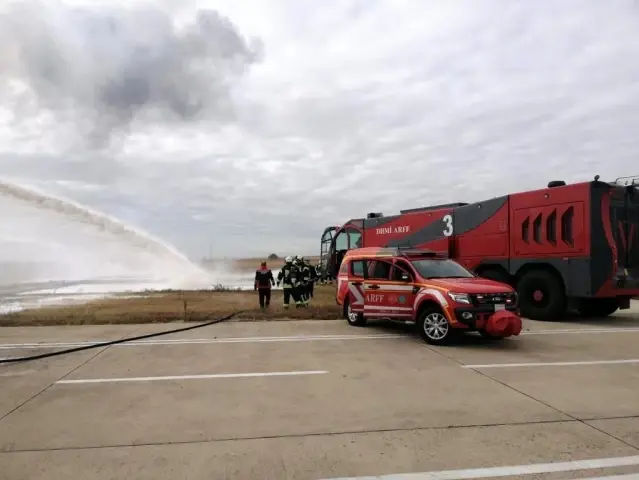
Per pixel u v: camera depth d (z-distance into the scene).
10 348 9.35
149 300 19.22
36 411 5.50
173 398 6.00
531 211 13.84
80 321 12.72
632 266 13.04
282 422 5.10
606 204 12.55
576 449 4.32
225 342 9.95
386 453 4.27
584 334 10.87
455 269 10.62
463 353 8.73
